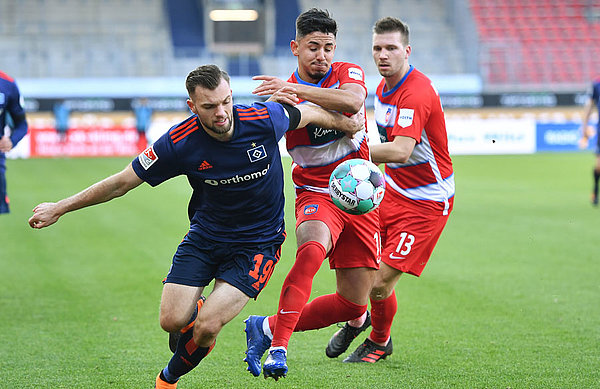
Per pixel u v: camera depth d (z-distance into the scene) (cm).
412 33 11262
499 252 3406
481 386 1675
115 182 1474
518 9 11462
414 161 1941
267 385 1694
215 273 1566
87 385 1680
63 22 11250
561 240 3703
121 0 11475
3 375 1742
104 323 2231
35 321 2248
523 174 6994
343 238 1733
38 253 3397
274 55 11119
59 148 8919
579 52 10838
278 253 1586
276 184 1545
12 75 10081
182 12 11531
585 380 1709
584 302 2480
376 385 1688
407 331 2153
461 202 5141
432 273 2962
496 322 2241
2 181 2808
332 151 1750
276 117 1501
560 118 9706
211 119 1389
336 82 1725
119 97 9188
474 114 9625
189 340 1512
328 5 11788
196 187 1552
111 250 3466
